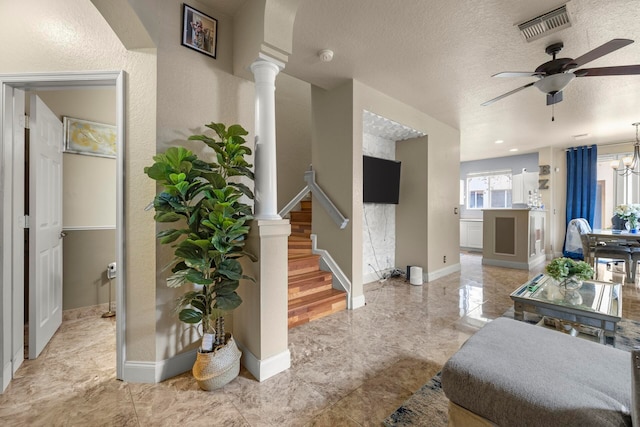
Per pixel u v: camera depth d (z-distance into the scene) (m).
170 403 1.64
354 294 3.27
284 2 1.93
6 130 1.83
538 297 2.43
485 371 1.19
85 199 2.94
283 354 1.99
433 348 2.31
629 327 2.65
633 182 5.84
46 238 2.29
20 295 2.00
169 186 1.59
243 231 1.71
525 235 5.31
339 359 2.13
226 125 2.16
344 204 3.38
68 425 1.47
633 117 4.43
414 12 2.18
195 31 2.00
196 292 1.82
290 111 4.92
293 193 4.96
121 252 1.84
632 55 2.68
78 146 2.89
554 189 6.62
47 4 1.85
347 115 3.34
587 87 3.37
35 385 1.79
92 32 1.85
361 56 2.80
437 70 3.07
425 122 4.40
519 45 2.59
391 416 1.53
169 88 1.89
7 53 1.82
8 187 1.85
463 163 8.34
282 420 1.51
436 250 4.65
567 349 1.34
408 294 3.78
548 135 5.51
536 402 1.02
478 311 3.15
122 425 1.47
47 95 2.78
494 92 3.61
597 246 4.53
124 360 1.84
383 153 4.64
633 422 0.85
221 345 1.84
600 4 2.04
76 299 2.87
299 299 3.05
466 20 2.26
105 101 3.09
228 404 1.63
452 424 1.26
